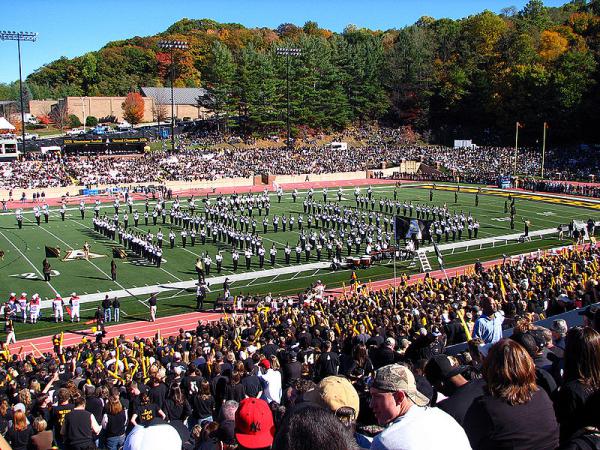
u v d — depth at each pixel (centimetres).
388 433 536
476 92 15325
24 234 6838
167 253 5984
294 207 8575
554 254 4806
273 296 4641
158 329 3991
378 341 1828
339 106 15225
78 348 3048
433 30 18725
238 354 2078
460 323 1897
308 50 15050
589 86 13138
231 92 14525
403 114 15912
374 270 5422
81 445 1150
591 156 12025
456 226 6519
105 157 11369
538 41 15488
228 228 6350
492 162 12231
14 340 3762
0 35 9625
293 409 495
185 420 1387
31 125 17738
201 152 12294
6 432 1309
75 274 5256
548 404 584
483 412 582
